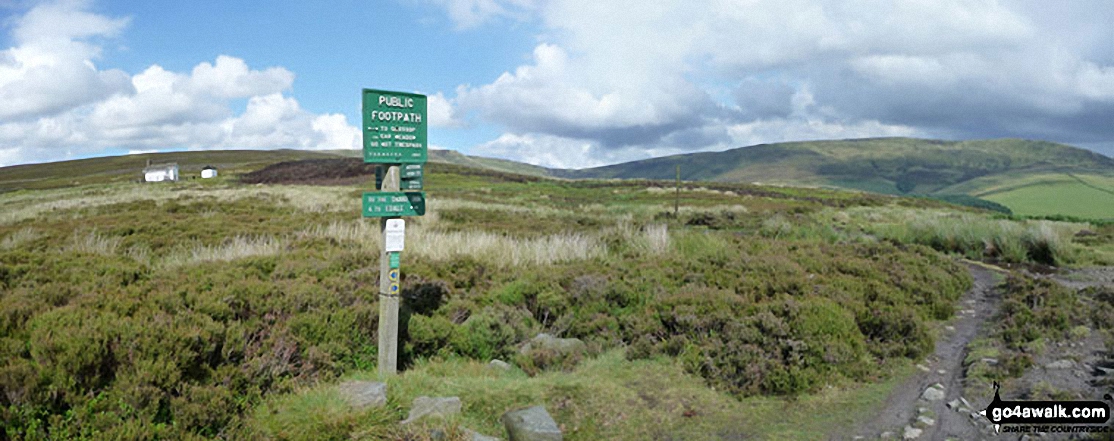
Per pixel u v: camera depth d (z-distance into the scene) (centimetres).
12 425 391
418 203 622
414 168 625
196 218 2088
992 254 1742
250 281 721
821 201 5697
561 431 507
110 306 564
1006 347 741
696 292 872
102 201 3250
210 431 448
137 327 489
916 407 569
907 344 744
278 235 1581
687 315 763
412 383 578
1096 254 1645
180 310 582
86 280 731
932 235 1970
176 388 460
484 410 534
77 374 439
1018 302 924
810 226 2286
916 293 995
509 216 2694
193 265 888
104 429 402
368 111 591
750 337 690
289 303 668
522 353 718
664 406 565
